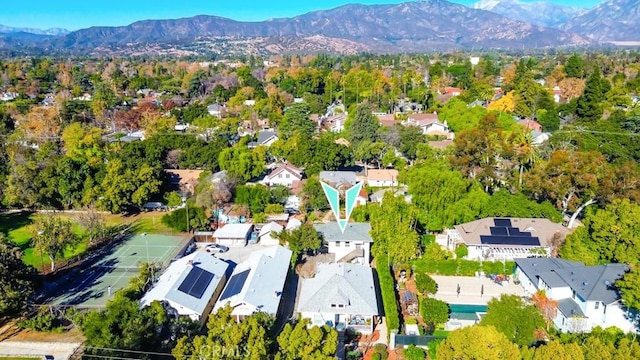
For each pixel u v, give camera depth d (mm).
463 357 27938
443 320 37500
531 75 128250
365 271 43625
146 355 30219
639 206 46219
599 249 45406
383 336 37344
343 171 77750
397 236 47250
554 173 57312
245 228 57781
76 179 66875
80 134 77688
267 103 126875
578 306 38375
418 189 54844
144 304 36938
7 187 66812
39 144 86938
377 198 67812
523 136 66500
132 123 115125
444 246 53625
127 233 58844
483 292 44594
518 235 49875
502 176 65500
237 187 65750
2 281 37125
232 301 38125
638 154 70375
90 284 44750
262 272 42625
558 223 53594
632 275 34250
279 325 37906
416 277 44562
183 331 34312
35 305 39906
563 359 26688
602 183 53906
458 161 65125
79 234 57125
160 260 49875
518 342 31844
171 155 79375
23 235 59219
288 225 57906
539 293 40156
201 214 59562
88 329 31344
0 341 35906
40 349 35188
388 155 80250
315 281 41281
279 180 74875
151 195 68688
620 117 84875
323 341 29594
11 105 124500
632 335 34812
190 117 118625
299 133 92000
